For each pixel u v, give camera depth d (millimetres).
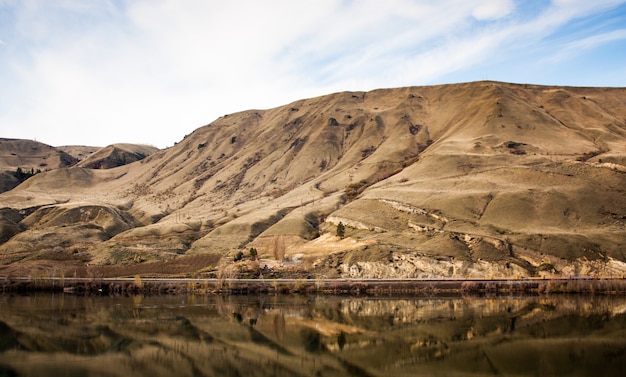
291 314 100562
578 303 107500
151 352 72625
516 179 182375
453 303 110250
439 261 134750
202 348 74500
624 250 133125
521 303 108312
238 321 93812
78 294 135125
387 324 88688
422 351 70625
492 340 75188
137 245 186125
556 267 131250
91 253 181625
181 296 130125
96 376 61094
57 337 81312
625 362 62562
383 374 60906
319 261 146375
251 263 149375
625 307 101750
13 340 79000
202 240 186875
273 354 71000
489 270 131750
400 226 162625
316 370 63344
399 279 130375
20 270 158500
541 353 67375
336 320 93312
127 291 136750
